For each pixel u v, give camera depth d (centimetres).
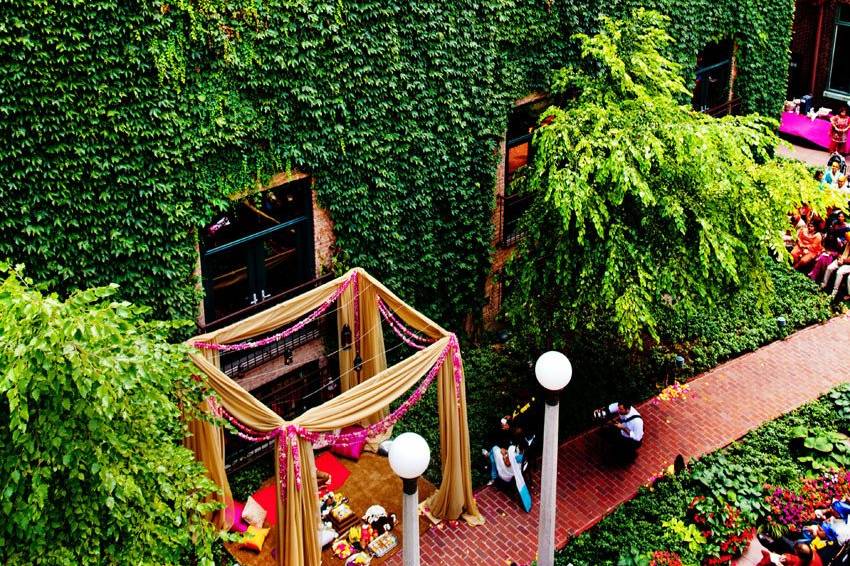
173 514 968
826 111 2878
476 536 1486
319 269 1605
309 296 1487
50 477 866
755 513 1498
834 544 1393
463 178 1731
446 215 1745
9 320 836
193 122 1330
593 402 1753
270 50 1371
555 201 1425
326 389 1703
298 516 1312
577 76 1648
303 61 1408
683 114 1546
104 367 874
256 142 1416
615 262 1480
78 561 905
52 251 1272
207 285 1483
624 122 1487
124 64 1238
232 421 1330
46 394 876
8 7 1123
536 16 1709
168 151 1319
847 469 1598
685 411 1753
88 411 872
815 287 2122
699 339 1930
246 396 1290
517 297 1650
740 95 2261
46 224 1256
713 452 1644
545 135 1495
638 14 1627
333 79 1459
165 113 1295
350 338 1595
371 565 1428
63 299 1309
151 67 1262
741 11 2109
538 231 1561
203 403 1303
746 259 1552
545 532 1273
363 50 1478
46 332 826
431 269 1759
